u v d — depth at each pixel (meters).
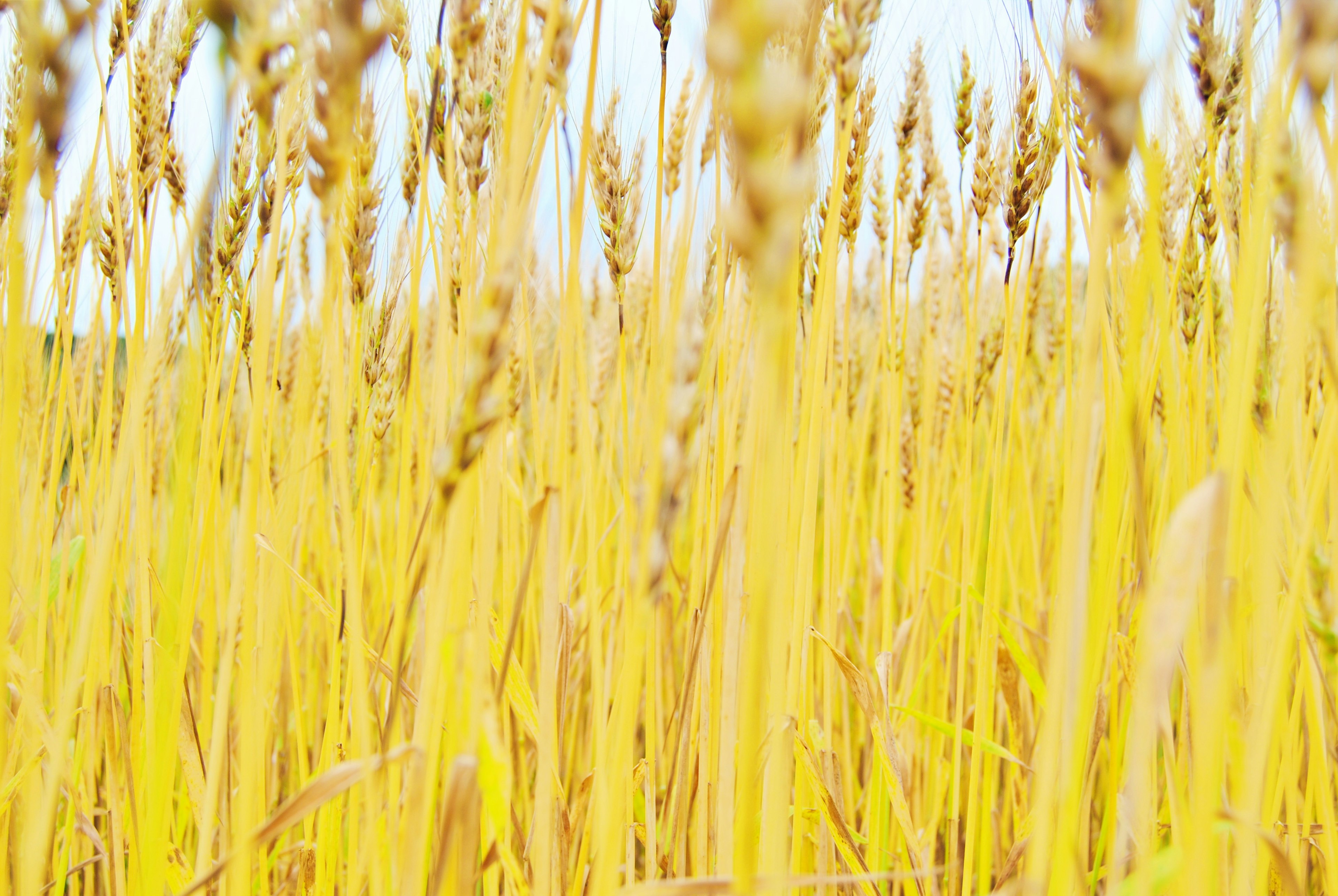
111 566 1.73
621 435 1.73
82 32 0.83
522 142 0.90
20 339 0.96
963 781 2.26
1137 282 0.82
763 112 0.40
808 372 1.31
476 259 1.35
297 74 0.85
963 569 1.60
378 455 1.71
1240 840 1.13
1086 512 0.90
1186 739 1.40
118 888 1.49
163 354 1.79
